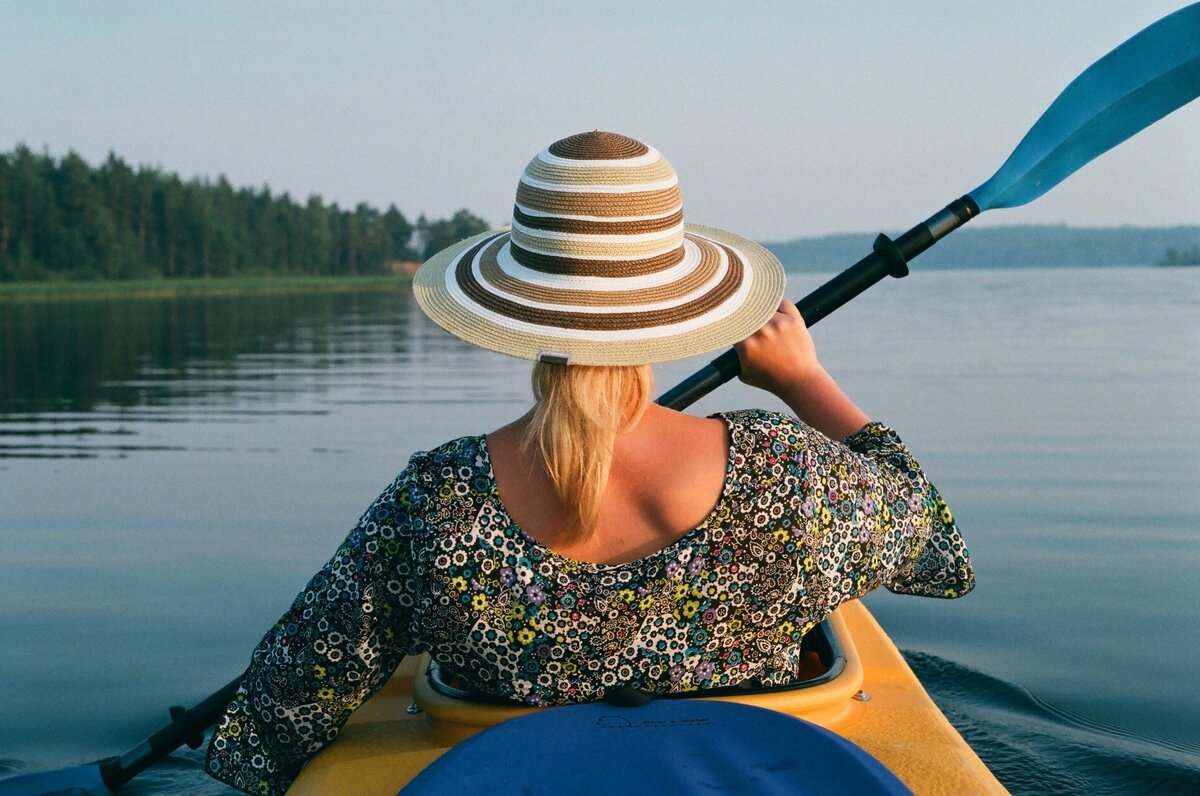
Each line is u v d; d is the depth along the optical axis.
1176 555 4.88
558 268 1.36
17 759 2.98
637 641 1.38
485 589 1.34
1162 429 8.41
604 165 1.35
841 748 1.31
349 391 12.11
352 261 100.38
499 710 1.50
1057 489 6.27
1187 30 2.42
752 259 1.54
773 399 10.12
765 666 1.47
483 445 1.36
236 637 3.93
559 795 1.25
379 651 1.44
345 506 6.07
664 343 1.34
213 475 7.07
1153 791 2.72
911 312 28.25
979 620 4.05
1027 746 2.98
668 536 1.34
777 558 1.36
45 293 62.50
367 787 1.46
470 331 1.37
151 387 12.92
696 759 1.29
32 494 6.53
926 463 7.12
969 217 2.27
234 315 34.72
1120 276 74.25
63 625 4.08
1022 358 14.55
